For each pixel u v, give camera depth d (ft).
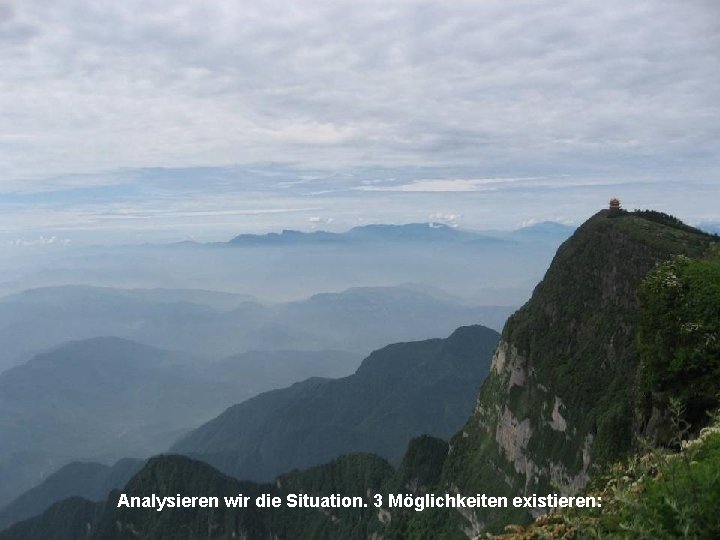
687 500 23.65
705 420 52.39
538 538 29.86
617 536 24.11
